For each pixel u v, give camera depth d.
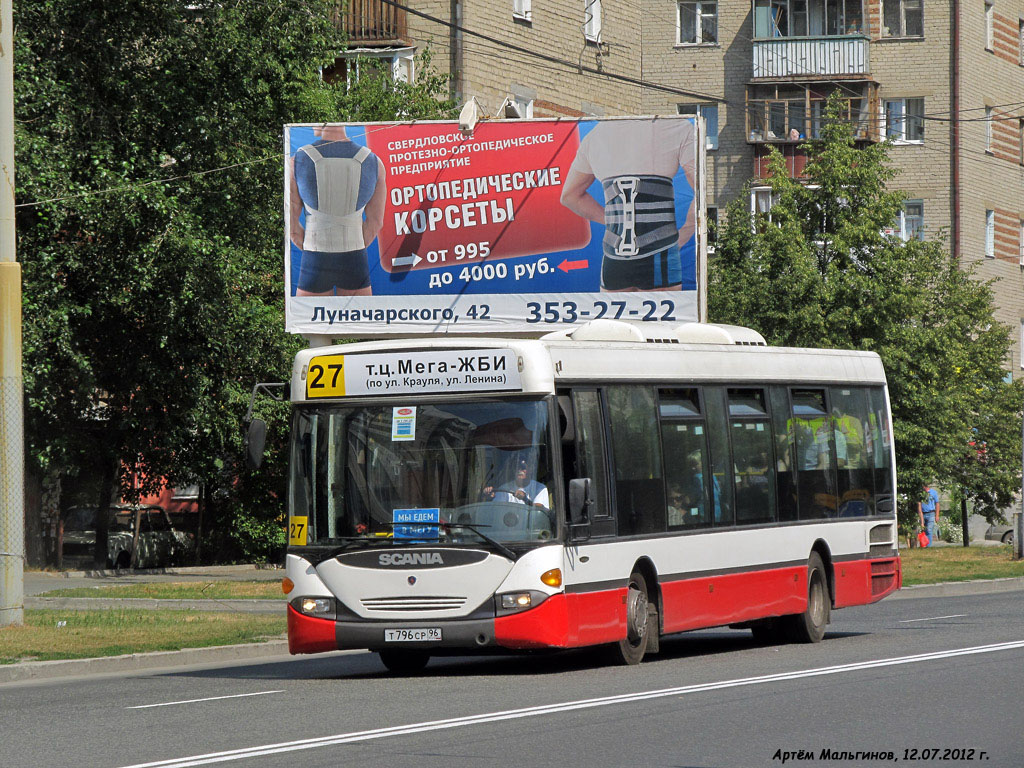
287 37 37.56
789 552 21.73
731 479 20.73
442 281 33.78
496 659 20.56
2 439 23.42
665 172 32.72
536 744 11.77
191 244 34.31
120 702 15.64
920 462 43.69
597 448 18.16
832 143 44.59
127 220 33.84
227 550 44.75
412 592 17.00
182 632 23.39
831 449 23.27
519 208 33.44
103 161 34.50
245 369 40.06
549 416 17.31
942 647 19.84
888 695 14.56
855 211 44.12
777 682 15.81
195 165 36.66
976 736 12.03
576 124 33.16
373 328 34.06
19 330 23.72
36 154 32.34
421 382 17.58
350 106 43.53
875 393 24.75
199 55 36.28
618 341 19.27
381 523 17.30
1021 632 22.30
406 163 33.94
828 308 43.38
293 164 34.28
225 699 15.57
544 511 17.08
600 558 17.83
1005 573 37.31
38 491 40.25
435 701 14.80
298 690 16.42
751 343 22.17
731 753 11.28
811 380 23.00
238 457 42.81
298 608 17.42
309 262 34.25
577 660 19.55
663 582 19.03
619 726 12.67
